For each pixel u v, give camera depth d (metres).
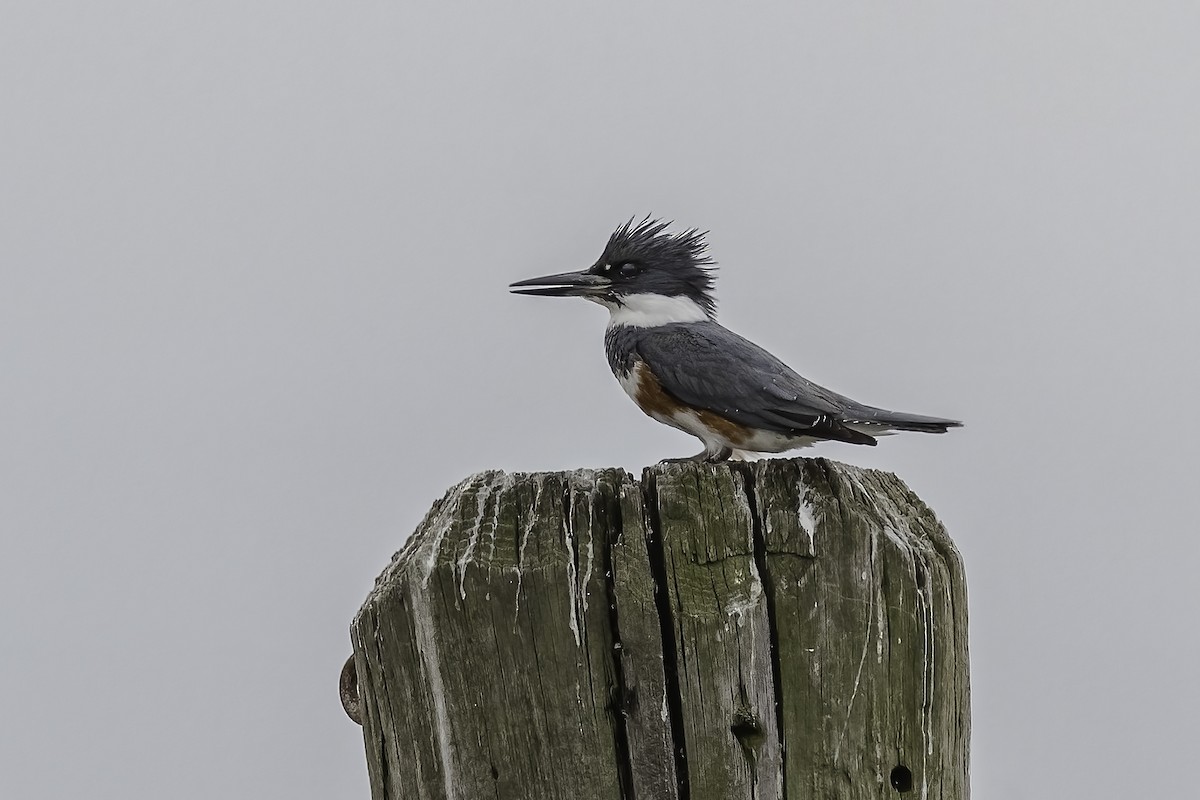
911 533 6.42
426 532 6.63
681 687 5.95
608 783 5.95
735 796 5.91
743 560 6.12
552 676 5.99
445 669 6.07
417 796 6.23
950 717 6.24
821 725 5.99
